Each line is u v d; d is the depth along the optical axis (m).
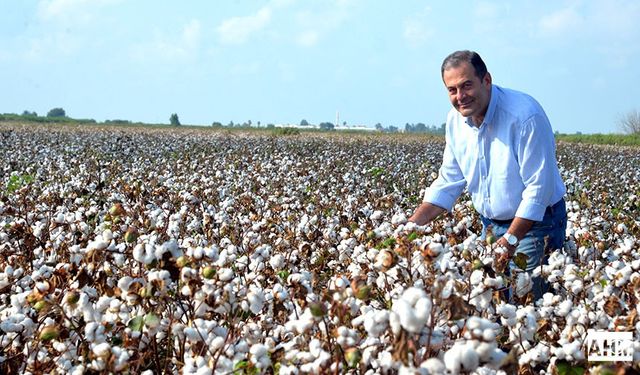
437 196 4.54
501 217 4.29
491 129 4.12
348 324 2.77
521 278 3.33
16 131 32.78
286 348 2.67
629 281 3.15
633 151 32.50
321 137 38.12
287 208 6.44
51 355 2.86
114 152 18.09
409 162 18.05
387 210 7.03
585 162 21.33
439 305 2.28
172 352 2.96
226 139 29.23
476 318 2.12
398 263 2.93
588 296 3.35
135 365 2.74
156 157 17.19
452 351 2.02
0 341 2.89
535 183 3.99
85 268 2.95
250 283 3.12
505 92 4.12
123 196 6.47
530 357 2.72
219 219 5.23
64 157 15.08
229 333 2.70
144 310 2.79
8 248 4.18
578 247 4.30
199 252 2.70
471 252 3.48
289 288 3.03
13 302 3.00
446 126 4.44
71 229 4.25
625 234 5.23
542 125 4.00
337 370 2.32
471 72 3.97
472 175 4.30
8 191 8.69
